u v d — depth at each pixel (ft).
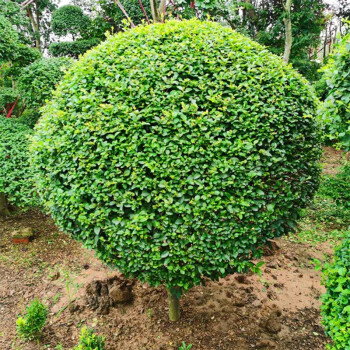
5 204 17.21
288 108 7.30
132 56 7.43
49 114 8.11
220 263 6.97
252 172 6.62
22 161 13.71
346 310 5.72
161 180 6.60
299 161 7.57
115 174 6.75
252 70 7.25
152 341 8.99
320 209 18.72
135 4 31.76
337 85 9.68
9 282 11.63
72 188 7.18
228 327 9.50
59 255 13.56
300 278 12.04
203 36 7.83
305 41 38.11
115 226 6.84
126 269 7.36
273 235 7.48
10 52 16.42
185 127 6.63
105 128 6.74
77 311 10.18
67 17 41.83
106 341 8.96
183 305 10.48
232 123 6.75
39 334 9.23
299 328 9.48
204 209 6.47
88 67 7.69
